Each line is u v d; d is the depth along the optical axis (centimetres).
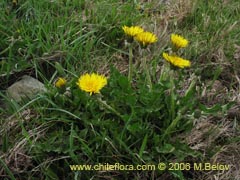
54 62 56
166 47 60
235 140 47
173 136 45
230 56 60
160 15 67
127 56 59
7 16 60
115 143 43
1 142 46
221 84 56
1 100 51
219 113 49
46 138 45
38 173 43
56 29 60
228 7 70
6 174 43
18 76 55
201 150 46
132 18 64
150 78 51
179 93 52
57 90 47
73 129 45
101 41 60
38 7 63
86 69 55
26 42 57
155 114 45
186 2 68
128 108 46
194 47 60
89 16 63
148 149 44
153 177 43
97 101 45
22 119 47
